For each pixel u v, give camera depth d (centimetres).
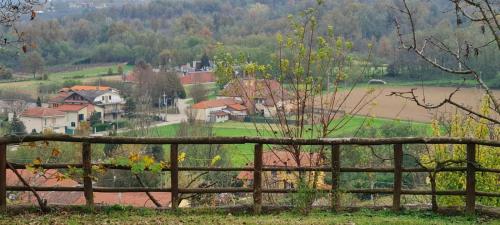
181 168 968
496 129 1382
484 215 967
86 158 950
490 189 1351
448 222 925
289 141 955
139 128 3297
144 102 4034
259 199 979
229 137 955
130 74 5041
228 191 978
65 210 971
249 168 973
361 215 966
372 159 1398
